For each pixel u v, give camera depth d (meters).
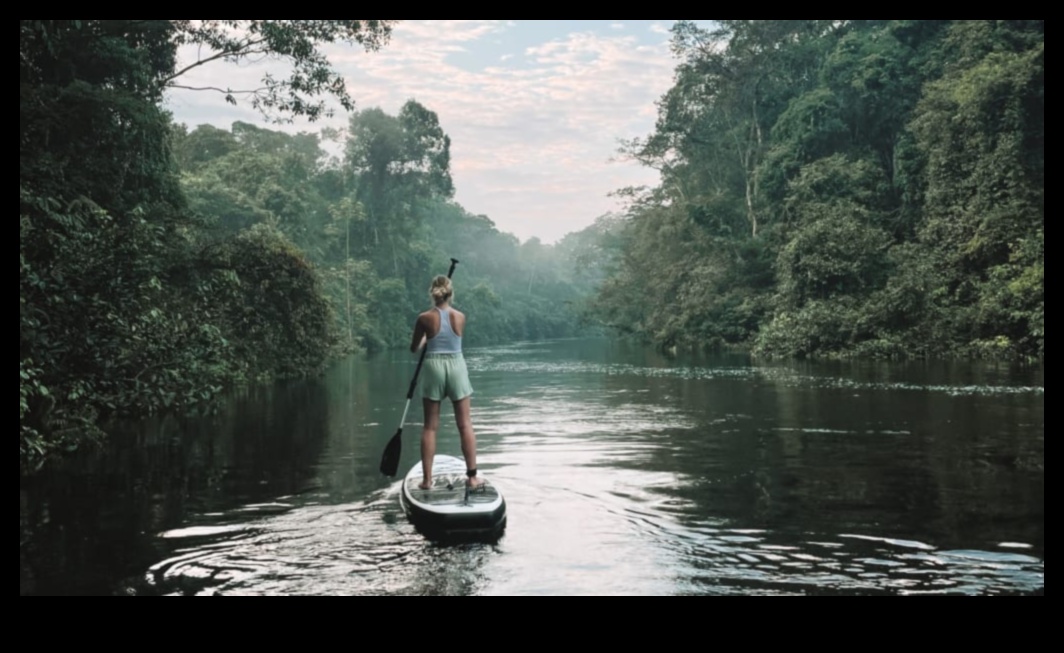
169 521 4.79
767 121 37.69
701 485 5.76
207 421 10.16
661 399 12.75
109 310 9.27
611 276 49.41
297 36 15.43
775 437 8.16
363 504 5.27
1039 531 4.34
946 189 25.03
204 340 11.91
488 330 69.75
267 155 45.09
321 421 10.17
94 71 14.53
